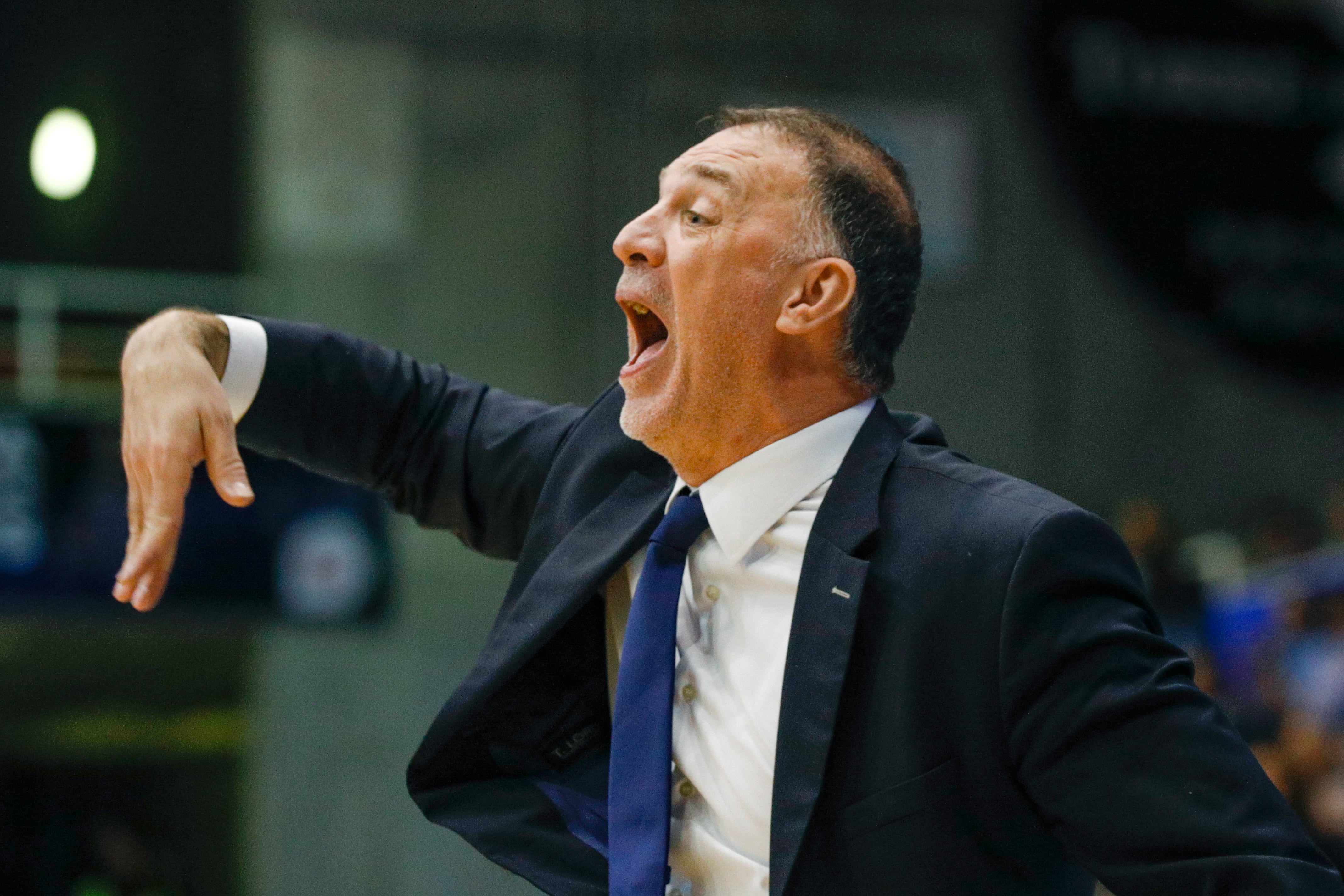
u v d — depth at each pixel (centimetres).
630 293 445
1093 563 390
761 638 425
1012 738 385
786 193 434
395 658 2067
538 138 2239
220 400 456
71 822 2164
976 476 422
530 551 479
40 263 1809
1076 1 2109
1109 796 369
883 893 392
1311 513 2477
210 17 1900
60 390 1789
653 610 432
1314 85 2177
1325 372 2180
